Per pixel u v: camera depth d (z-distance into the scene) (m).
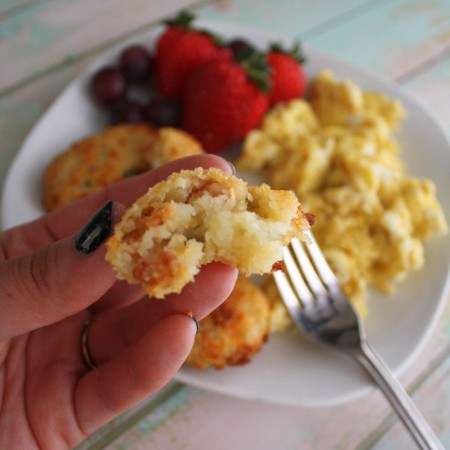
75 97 0.40
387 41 0.46
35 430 0.28
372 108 0.40
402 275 0.34
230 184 0.25
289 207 0.25
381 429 0.32
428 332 0.33
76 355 0.30
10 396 0.29
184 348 0.26
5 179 0.38
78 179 0.36
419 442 0.29
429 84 0.44
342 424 0.32
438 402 0.32
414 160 0.39
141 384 0.27
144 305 0.29
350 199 0.36
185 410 0.32
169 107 0.39
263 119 0.40
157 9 0.47
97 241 0.24
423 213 0.36
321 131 0.40
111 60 0.41
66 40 0.44
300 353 0.32
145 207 0.24
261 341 0.32
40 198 0.36
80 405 0.28
